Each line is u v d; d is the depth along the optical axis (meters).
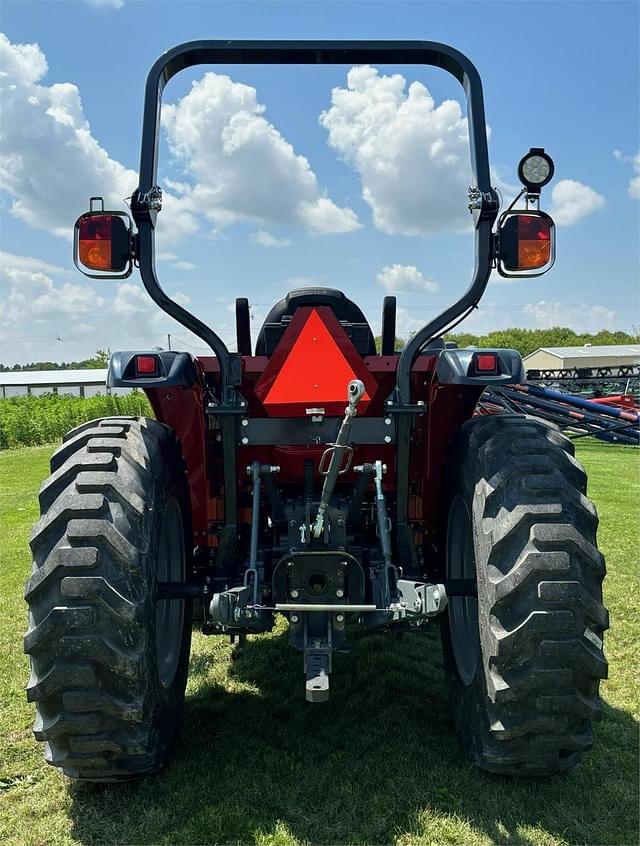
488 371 2.59
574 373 29.31
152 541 2.41
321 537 2.68
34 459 16.80
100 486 2.33
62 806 2.51
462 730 2.75
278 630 4.50
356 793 2.55
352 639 4.26
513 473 2.43
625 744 2.92
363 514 3.45
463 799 2.51
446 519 3.08
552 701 2.27
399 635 4.18
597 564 2.28
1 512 9.20
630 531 7.29
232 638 3.88
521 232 2.57
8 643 4.23
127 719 2.24
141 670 2.26
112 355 2.69
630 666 3.79
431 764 2.74
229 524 2.83
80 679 2.18
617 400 20.06
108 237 2.55
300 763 2.76
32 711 3.33
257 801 2.51
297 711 3.26
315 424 2.83
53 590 2.21
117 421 2.75
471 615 2.87
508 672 2.29
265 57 2.85
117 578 2.23
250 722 3.15
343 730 3.05
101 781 2.51
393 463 3.34
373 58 2.88
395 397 2.82
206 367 3.46
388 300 4.12
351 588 2.60
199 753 2.85
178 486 2.92
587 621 2.28
